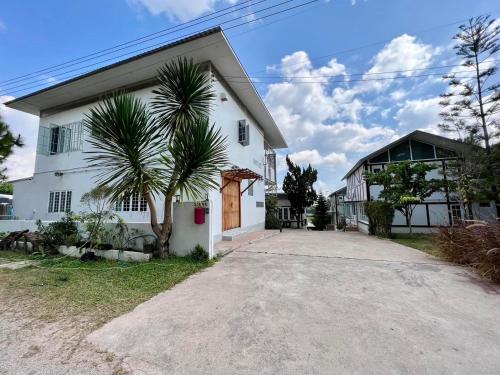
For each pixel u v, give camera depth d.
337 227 19.28
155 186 5.42
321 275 4.61
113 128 5.15
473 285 4.04
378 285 4.04
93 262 5.78
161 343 2.38
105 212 6.92
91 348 2.31
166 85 6.19
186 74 5.93
